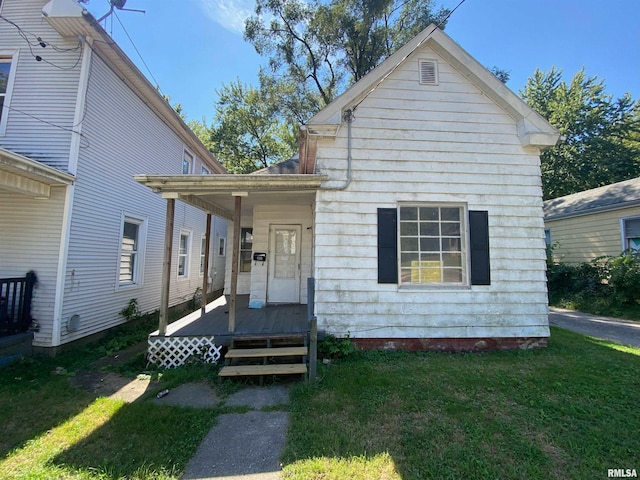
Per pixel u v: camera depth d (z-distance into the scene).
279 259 7.79
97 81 6.27
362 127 5.57
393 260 5.40
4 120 5.79
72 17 5.45
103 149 6.54
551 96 23.66
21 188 5.00
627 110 20.83
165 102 8.42
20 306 5.22
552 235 13.69
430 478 2.30
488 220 5.58
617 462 2.47
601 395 3.60
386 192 5.50
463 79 5.78
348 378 4.13
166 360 4.99
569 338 6.14
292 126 20.91
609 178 20.19
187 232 10.95
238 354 4.54
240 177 5.05
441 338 5.36
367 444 2.73
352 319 5.30
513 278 5.51
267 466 2.51
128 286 7.56
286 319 6.05
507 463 2.46
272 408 3.51
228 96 22.25
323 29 15.26
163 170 9.23
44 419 3.23
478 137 5.70
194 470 2.47
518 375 4.22
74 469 2.44
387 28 15.42
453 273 5.57
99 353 5.64
